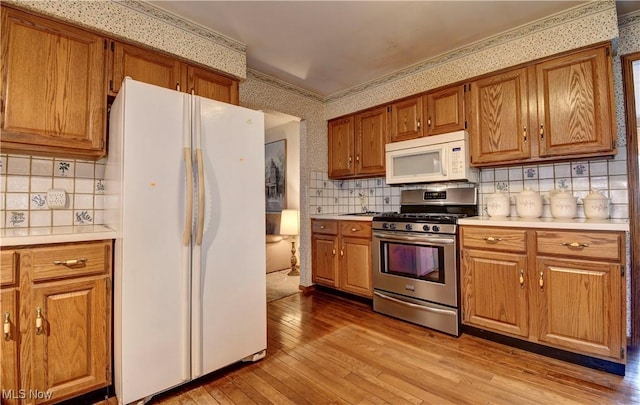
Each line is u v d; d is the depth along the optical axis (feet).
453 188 9.17
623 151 6.79
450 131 8.41
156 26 6.45
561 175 7.52
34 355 4.32
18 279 4.25
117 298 4.80
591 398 4.86
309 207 11.36
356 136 10.93
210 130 5.46
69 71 5.48
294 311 9.12
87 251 4.77
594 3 6.31
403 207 10.32
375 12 6.70
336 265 10.37
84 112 5.61
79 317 4.69
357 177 11.32
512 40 7.43
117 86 5.98
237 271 5.77
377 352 6.50
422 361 6.10
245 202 5.90
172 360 4.99
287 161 15.70
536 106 6.99
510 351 6.46
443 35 7.69
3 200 5.56
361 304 9.76
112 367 5.07
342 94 11.48
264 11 6.63
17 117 4.98
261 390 5.21
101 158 6.57
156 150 4.88
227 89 7.71
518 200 7.49
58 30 5.38
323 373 5.71
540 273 6.10
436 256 7.63
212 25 7.14
